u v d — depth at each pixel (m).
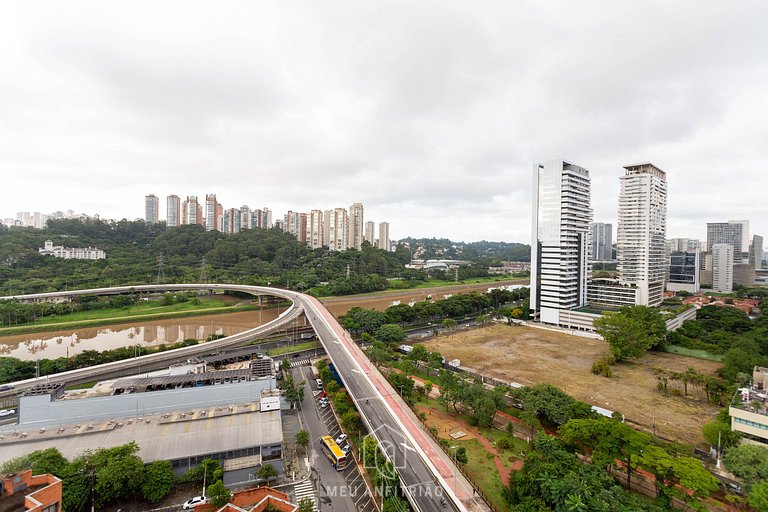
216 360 152.00
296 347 175.00
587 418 87.00
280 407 102.56
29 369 132.00
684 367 146.88
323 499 73.75
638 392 121.06
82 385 126.00
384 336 169.50
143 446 79.75
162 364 140.38
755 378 106.75
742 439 84.50
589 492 60.47
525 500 63.75
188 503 70.94
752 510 67.06
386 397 105.88
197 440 82.44
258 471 77.44
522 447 88.50
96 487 67.38
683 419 102.75
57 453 73.19
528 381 130.00
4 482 47.62
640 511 57.47
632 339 149.75
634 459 69.31
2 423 98.31
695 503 62.69
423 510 63.97
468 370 139.88
